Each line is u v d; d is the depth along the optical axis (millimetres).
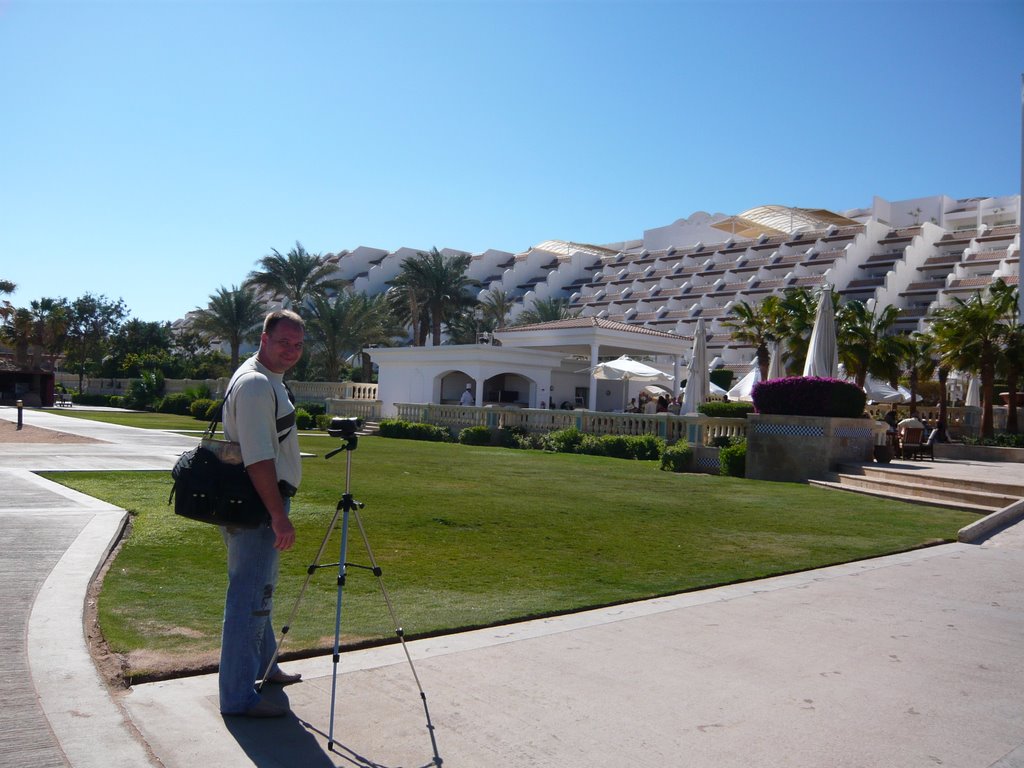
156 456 18453
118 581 6746
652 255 112938
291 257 59750
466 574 7617
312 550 8438
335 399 41625
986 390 36438
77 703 4188
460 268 67188
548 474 18047
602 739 4047
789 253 99375
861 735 4223
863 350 36688
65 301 82875
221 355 75000
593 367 35438
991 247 93125
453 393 40094
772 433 18078
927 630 6281
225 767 3617
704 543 9742
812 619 6465
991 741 4219
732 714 4430
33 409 51438
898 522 11898
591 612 6453
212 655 4961
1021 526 11289
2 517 9273
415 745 3908
